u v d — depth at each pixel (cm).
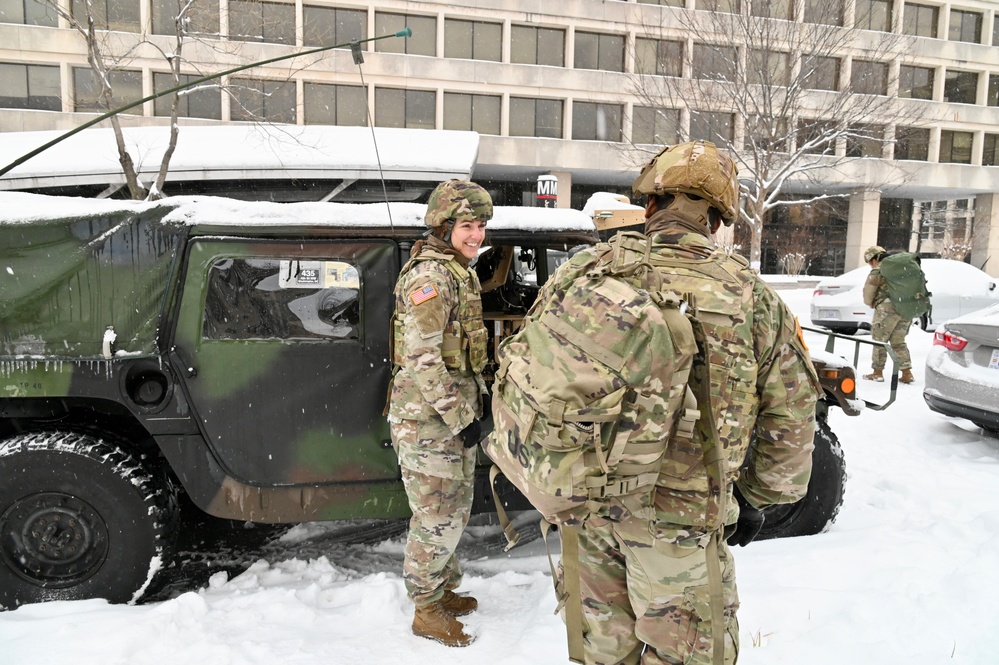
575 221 294
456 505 247
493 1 2758
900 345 725
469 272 249
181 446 270
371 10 2625
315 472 277
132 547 266
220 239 269
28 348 262
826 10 1336
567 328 151
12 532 262
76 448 260
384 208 284
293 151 752
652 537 154
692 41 1553
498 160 2797
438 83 2725
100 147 756
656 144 1706
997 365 476
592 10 2816
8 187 698
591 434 146
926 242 3859
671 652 159
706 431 151
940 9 3164
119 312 265
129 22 1912
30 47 2294
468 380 248
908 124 1716
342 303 279
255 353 271
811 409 160
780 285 2489
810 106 1452
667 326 144
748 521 180
